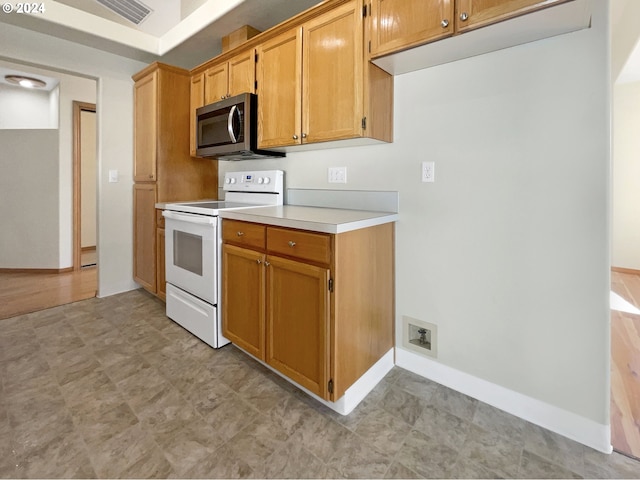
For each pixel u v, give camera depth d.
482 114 1.57
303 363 1.60
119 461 1.27
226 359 2.02
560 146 1.39
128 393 1.68
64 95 3.99
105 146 3.03
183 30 2.70
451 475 1.23
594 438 1.37
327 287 1.47
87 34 2.63
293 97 1.96
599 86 1.30
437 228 1.75
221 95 2.51
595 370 1.37
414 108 1.78
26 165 3.98
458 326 1.72
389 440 1.40
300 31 1.90
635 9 2.55
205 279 2.13
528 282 1.50
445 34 1.36
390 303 1.90
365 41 1.63
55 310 2.76
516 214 1.51
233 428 1.45
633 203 4.13
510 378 1.58
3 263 4.06
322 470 1.25
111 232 3.13
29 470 1.21
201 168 3.09
